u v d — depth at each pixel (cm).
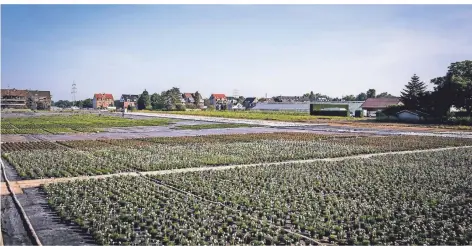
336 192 2270
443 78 8700
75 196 2089
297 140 4847
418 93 9169
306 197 2109
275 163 3178
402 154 3638
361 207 1953
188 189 2308
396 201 2073
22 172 2688
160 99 18062
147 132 6128
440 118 8275
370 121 9069
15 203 2028
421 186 2384
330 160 3344
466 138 5109
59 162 3139
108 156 3500
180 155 3569
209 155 3566
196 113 13025
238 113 12850
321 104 12062
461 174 2717
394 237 1595
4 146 4212
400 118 9175
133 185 2381
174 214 1862
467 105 8206
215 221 1769
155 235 1633
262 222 1738
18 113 13562
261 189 2298
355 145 4322
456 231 1666
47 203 2027
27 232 1639
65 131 6262
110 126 7350
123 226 1675
